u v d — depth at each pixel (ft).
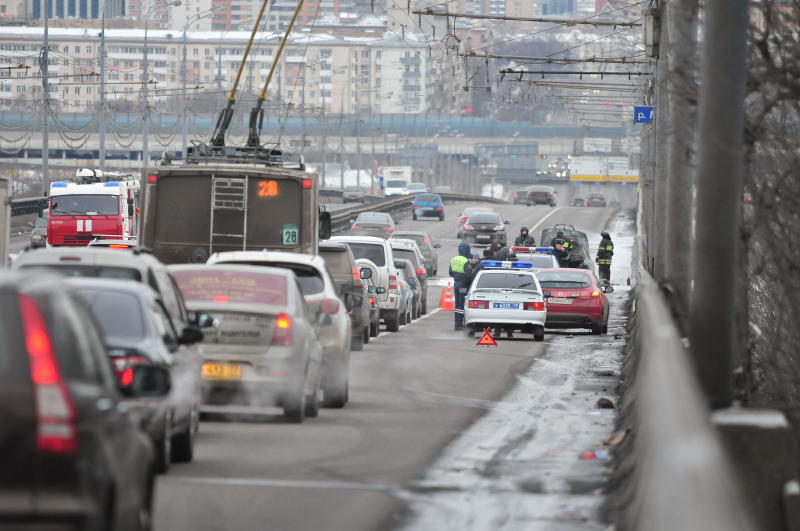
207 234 270.46
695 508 45.98
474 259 377.09
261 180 270.46
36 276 62.69
